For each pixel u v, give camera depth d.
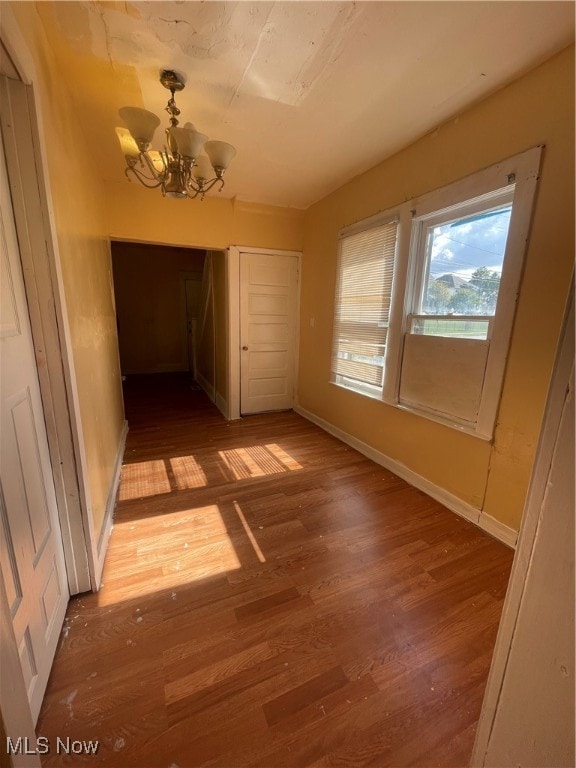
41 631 1.10
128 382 6.04
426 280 2.39
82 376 1.58
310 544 1.86
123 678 1.15
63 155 1.54
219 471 2.71
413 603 1.48
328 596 1.51
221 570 1.66
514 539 1.83
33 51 1.18
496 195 1.86
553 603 0.51
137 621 1.37
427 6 1.30
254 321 4.01
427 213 2.25
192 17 1.35
